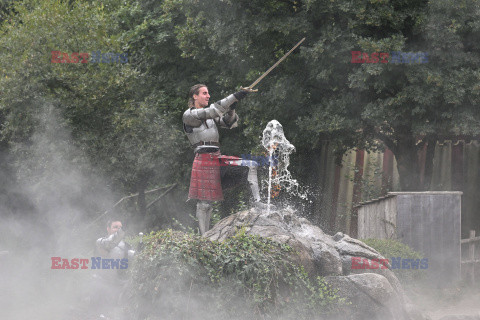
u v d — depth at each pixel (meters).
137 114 28.69
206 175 11.12
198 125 10.89
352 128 22.56
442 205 18.45
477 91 19.31
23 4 30.22
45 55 27.22
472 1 19.44
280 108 23.59
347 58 21.19
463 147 25.64
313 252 11.49
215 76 27.44
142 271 10.16
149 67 30.55
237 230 11.03
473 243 19.38
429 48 20.48
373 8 20.52
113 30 29.67
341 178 29.78
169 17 27.67
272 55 24.22
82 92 26.70
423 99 19.75
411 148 24.27
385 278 11.38
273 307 10.02
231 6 23.00
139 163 28.09
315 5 20.97
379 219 19.92
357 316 10.85
